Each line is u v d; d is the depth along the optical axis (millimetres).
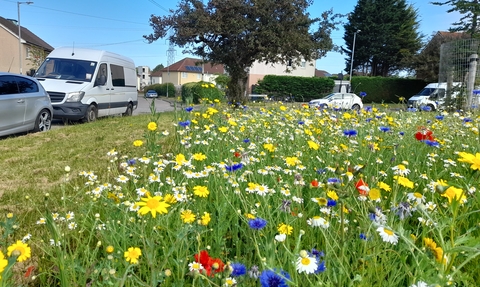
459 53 11203
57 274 1968
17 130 7535
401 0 48156
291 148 4105
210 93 14648
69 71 10711
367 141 4379
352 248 1925
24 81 7977
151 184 2895
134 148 5375
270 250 1674
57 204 2982
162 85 52969
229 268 1364
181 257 1821
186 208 2379
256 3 19266
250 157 3250
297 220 2238
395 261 1837
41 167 4629
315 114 6676
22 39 39562
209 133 4559
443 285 1209
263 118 6262
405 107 7840
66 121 10133
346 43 51281
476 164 1710
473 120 6129
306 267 1322
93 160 4895
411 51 48375
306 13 21328
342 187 1938
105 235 1958
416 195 1957
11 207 3133
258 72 44688
